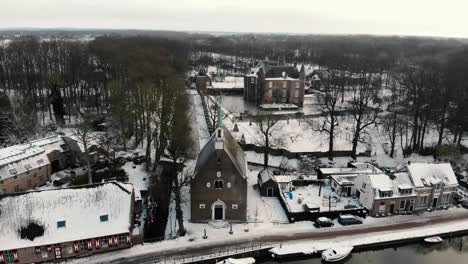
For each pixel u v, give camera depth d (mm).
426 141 97125
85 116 89875
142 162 81438
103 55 139500
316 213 62750
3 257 49688
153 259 52188
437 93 100000
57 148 79062
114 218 54188
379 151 91875
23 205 52250
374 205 64438
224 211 61250
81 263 51250
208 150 61938
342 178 72688
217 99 136875
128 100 88500
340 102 142250
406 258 57188
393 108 122688
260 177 73250
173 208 65312
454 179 68875
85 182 71375
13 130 92000
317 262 54719
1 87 122812
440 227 62062
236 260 52406
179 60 181875
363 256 57531
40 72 129125
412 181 66875
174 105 85438
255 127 102438
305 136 98062
